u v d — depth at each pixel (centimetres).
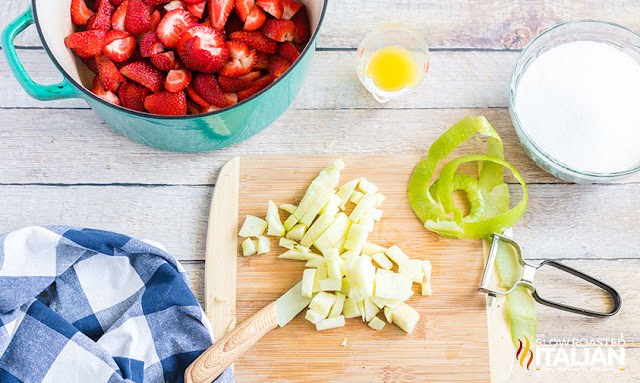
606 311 73
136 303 69
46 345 66
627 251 75
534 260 74
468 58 79
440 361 70
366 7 80
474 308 71
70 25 72
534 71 75
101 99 63
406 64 76
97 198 75
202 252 74
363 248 73
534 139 73
